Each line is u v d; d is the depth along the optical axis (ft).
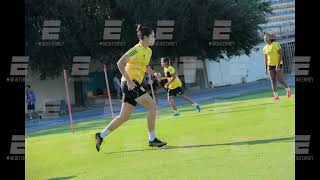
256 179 37.50
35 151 67.26
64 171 49.29
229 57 282.36
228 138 58.39
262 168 40.83
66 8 218.79
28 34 211.20
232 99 141.79
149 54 56.03
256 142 53.47
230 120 78.23
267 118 74.33
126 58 54.03
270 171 39.58
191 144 57.00
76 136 85.92
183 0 244.22
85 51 227.40
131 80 54.24
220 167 42.70
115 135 75.00
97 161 52.70
